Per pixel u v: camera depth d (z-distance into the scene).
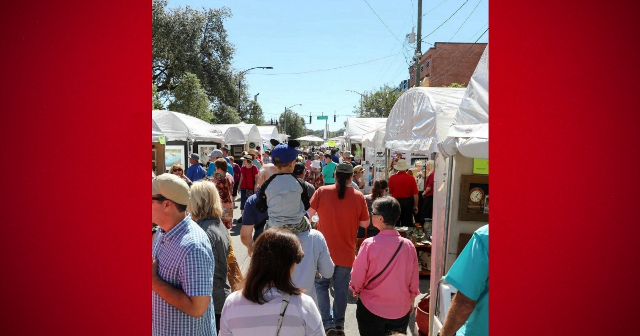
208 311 2.30
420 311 4.48
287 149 3.48
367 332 3.32
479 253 1.88
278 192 3.35
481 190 4.01
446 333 1.95
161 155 11.12
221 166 8.55
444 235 4.08
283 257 1.92
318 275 3.58
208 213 3.07
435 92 5.41
